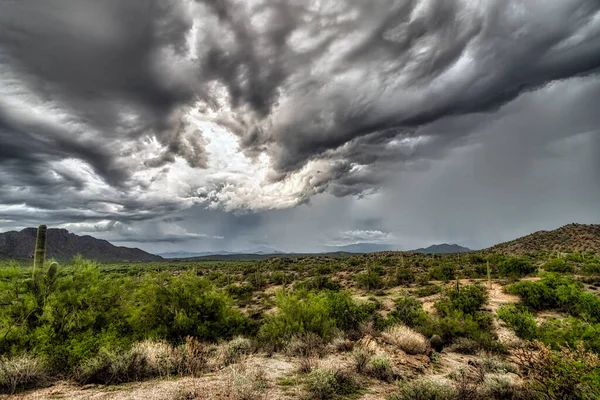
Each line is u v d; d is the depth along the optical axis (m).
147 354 8.46
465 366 10.72
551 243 91.19
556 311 20.72
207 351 10.27
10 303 10.19
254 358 10.37
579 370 6.55
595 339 9.32
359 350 9.92
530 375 7.36
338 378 7.88
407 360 10.43
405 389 7.12
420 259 84.75
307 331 13.54
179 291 14.77
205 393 6.39
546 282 23.86
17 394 6.12
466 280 45.50
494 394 7.58
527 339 13.32
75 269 12.14
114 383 7.04
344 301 17.75
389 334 13.24
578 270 41.97
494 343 13.22
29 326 9.50
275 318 14.85
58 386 6.69
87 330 9.85
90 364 7.26
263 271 78.81
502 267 44.00
